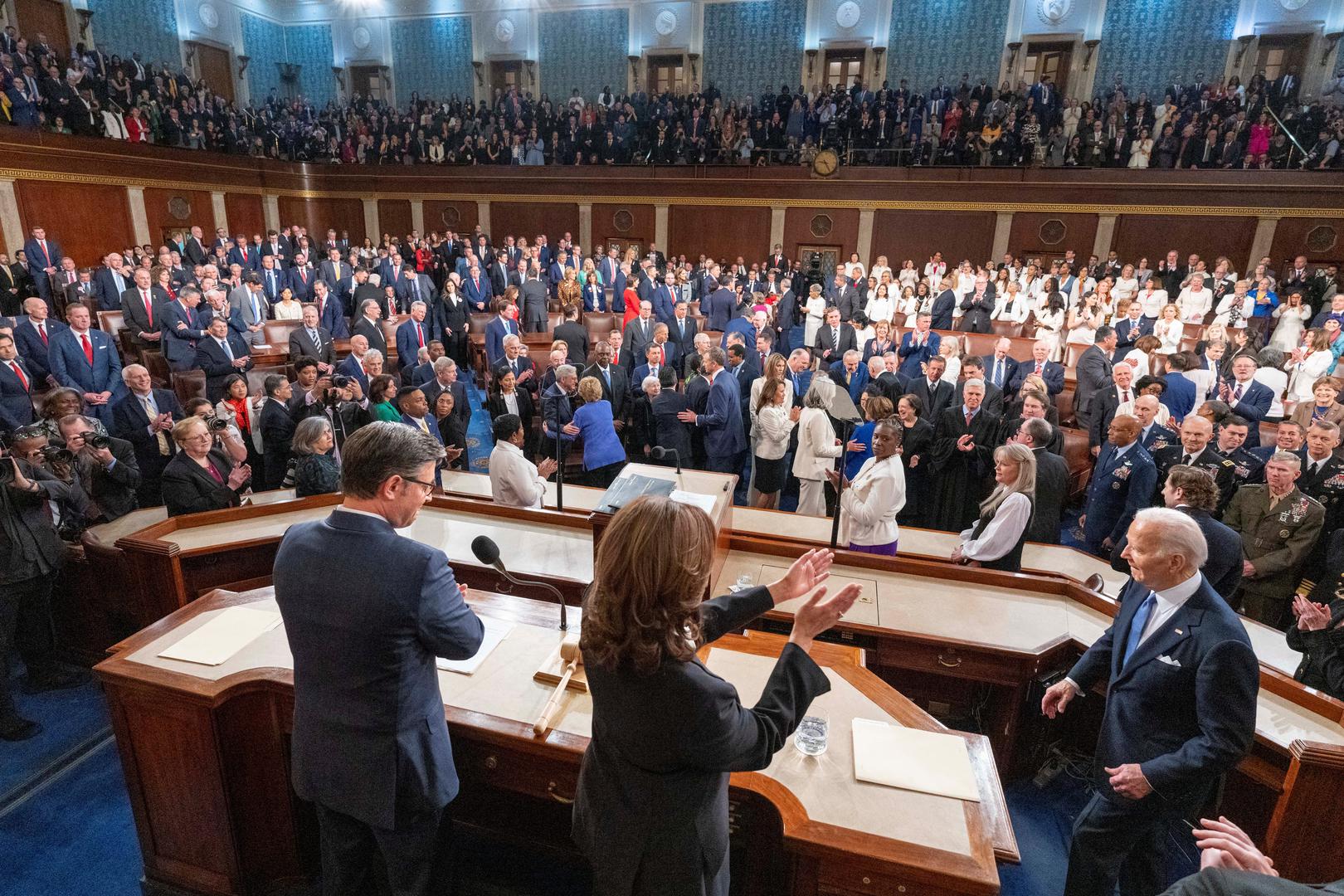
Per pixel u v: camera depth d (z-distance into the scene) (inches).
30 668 155.3
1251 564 158.4
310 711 75.0
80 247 529.0
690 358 301.4
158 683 90.6
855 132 636.1
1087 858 91.7
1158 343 277.3
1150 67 643.5
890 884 70.4
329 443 175.5
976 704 138.3
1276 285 506.6
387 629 71.6
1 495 138.7
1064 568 161.2
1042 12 653.3
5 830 118.0
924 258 619.2
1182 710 85.1
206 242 625.0
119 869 110.8
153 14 685.9
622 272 537.6
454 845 93.4
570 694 91.7
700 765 55.3
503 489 168.2
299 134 727.1
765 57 730.2
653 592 52.7
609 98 713.6
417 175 705.0
